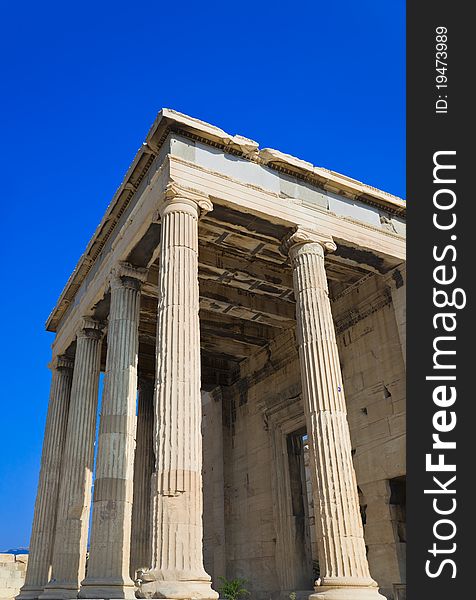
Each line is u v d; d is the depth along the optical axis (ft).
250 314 90.27
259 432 96.58
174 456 47.16
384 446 71.10
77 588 67.05
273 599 83.92
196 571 43.50
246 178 64.39
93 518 58.85
